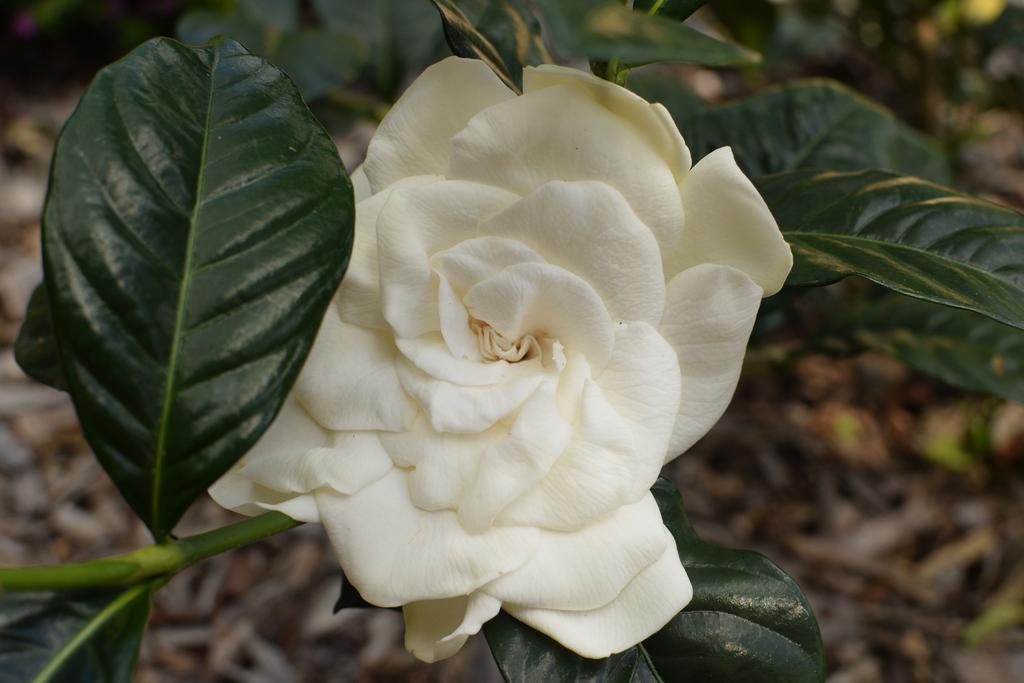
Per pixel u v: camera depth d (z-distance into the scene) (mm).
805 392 902
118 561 289
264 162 300
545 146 288
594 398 289
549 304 291
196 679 709
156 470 287
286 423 301
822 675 313
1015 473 816
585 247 287
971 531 785
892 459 845
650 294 290
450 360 293
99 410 286
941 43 820
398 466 294
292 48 562
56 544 799
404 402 293
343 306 300
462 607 296
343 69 555
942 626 723
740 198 286
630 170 286
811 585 755
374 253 299
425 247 293
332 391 296
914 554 780
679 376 292
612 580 285
